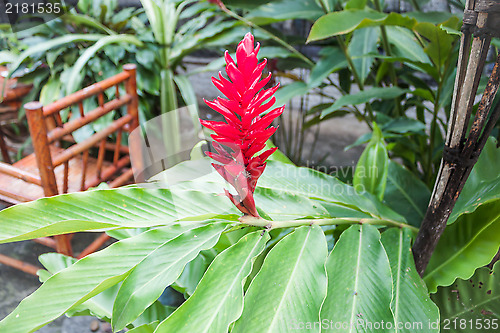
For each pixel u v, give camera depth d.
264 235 0.75
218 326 0.64
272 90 0.60
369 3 1.99
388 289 0.75
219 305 0.66
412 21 1.25
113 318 0.68
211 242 0.72
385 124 1.71
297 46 2.80
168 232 0.76
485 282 1.02
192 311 0.66
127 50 2.41
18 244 2.18
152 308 1.06
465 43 0.68
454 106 0.73
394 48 1.92
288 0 1.88
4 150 2.45
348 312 0.71
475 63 0.67
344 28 1.22
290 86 1.85
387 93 1.55
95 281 0.69
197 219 0.75
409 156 1.86
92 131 2.21
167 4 2.15
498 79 0.67
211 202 0.79
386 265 0.79
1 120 2.46
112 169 1.89
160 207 0.76
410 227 0.98
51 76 2.44
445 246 0.97
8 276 2.01
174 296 1.24
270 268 0.72
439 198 0.82
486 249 0.92
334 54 1.91
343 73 2.08
